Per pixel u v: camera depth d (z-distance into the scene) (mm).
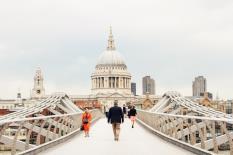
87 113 35281
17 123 17453
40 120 22656
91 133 40094
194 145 20953
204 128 18734
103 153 21422
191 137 21047
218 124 17297
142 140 30344
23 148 21203
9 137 18016
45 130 25344
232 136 15047
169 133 29625
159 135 33406
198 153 19125
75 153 21484
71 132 36031
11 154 17109
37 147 20953
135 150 22766
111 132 41656
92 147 24953
